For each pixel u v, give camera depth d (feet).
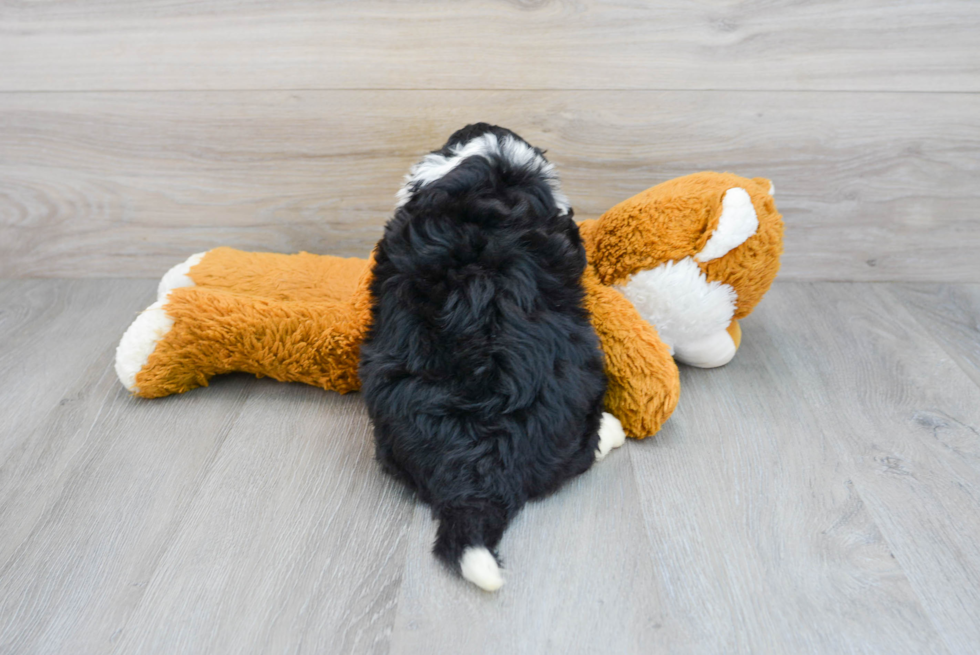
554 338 2.78
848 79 4.07
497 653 2.30
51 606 2.47
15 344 4.05
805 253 4.62
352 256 4.68
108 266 4.76
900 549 2.68
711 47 4.01
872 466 3.10
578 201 4.47
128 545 2.71
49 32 4.04
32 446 3.25
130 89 4.18
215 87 4.17
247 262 3.84
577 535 2.74
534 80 4.12
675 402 3.15
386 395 2.77
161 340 3.43
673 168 4.36
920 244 4.55
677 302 3.35
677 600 2.47
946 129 4.17
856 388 3.64
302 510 2.88
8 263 4.75
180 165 4.41
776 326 4.21
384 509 2.88
